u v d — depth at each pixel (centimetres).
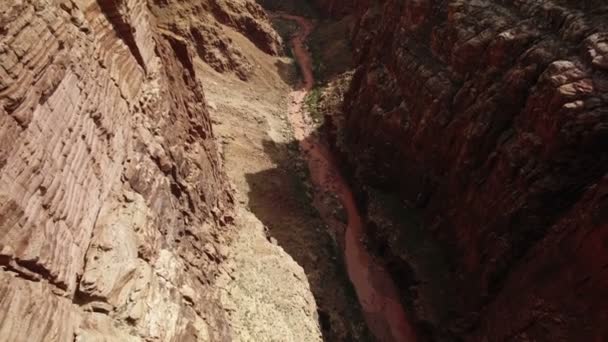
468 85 2819
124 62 1722
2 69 877
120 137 1538
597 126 1945
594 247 1733
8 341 764
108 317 1126
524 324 2012
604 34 2122
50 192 1005
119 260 1233
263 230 2923
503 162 2406
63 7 1295
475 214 2628
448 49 3098
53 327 899
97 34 1527
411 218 3306
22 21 972
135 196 1498
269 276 2425
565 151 2053
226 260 2280
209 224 2266
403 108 3422
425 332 2703
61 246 1031
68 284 1048
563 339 1803
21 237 875
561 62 2167
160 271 1466
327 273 3061
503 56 2573
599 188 1784
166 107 2091
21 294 833
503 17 2738
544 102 2183
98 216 1282
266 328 2061
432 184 3142
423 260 2988
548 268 1973
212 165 2680
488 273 2403
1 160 839
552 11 2452
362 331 2764
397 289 3078
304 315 2362
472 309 2536
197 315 1575
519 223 2247
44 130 1013
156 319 1266
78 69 1255
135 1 1905
